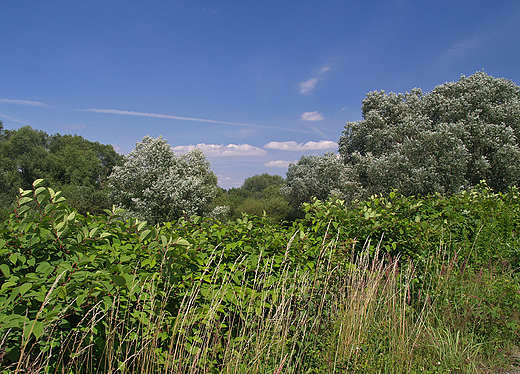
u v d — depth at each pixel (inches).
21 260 69.8
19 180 1577.3
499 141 566.9
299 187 901.8
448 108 632.4
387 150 685.3
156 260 83.3
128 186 746.2
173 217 703.7
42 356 61.4
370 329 102.1
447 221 165.8
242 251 107.9
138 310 77.0
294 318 98.3
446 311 116.6
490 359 101.6
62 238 78.4
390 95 753.6
